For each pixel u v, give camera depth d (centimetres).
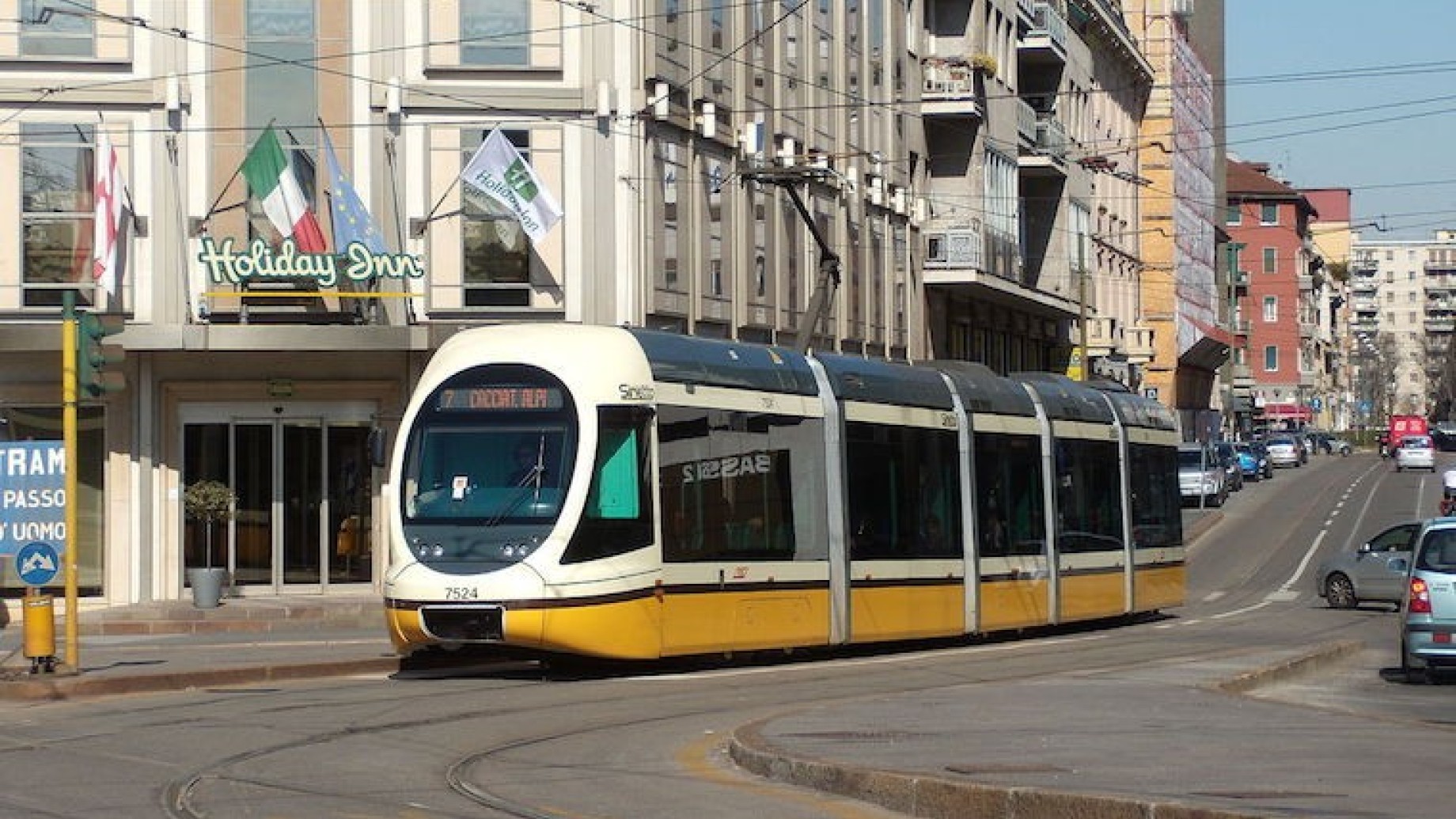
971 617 2769
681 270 3753
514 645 2033
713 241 3916
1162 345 8819
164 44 3366
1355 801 1083
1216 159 12019
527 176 3406
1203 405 10462
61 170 3350
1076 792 1106
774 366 2402
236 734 1627
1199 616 3778
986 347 6019
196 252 3356
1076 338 7088
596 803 1266
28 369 3353
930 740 1442
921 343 5300
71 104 3347
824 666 2375
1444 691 2261
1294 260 14462
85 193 3350
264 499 3406
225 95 3391
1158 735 1464
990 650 2722
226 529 3397
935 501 2700
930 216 5425
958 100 5322
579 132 3512
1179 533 3644
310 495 3419
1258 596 4481
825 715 1644
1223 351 10438
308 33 3419
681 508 2177
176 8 3375
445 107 3453
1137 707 1711
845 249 4659
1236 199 14500
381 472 3425
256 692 2025
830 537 2442
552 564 2025
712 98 3903
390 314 3406
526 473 2080
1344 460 11869
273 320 3388
